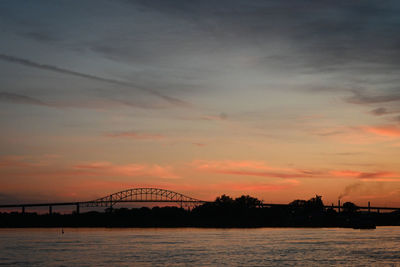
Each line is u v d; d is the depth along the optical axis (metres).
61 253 139.50
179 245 164.62
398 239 193.12
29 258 127.75
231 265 114.12
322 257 128.12
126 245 166.00
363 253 136.88
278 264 115.69
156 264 116.19
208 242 178.00
